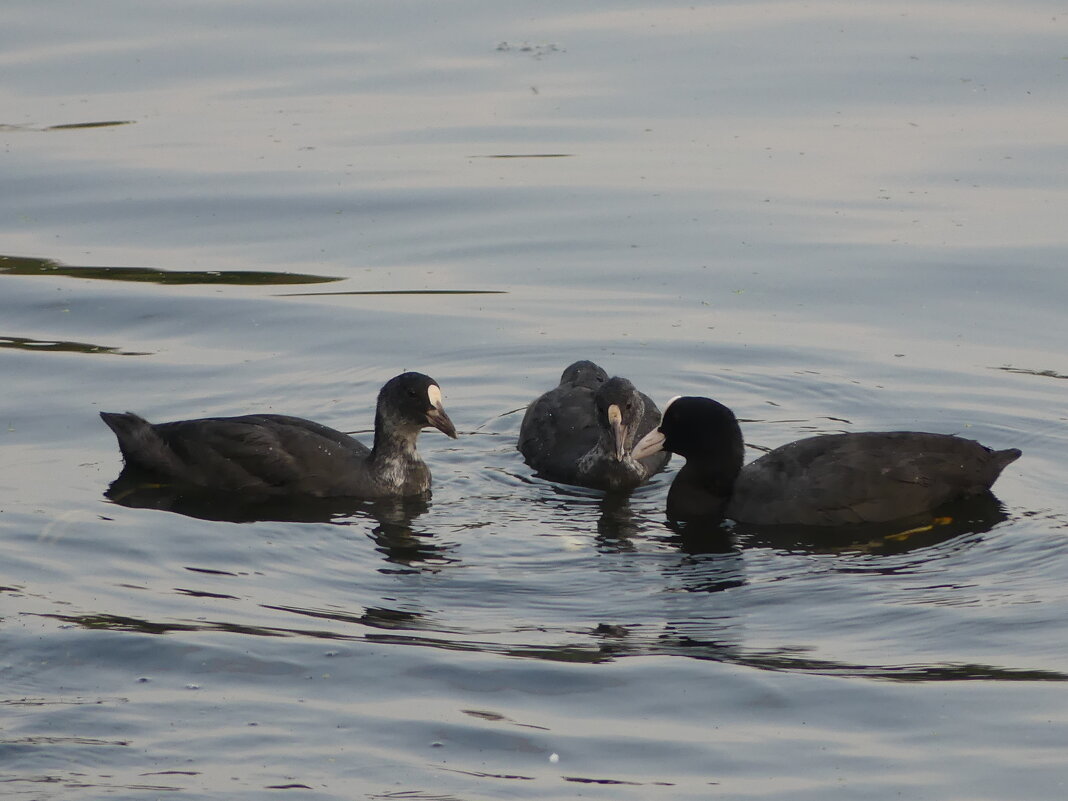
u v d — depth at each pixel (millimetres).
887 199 23141
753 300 20391
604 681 11180
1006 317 19578
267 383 18281
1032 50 28484
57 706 10648
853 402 17547
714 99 27062
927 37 29484
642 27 30859
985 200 22969
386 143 25812
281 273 21406
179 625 12109
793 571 13523
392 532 14727
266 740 10227
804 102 26797
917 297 20219
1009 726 10414
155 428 16188
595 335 19609
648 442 15688
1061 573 13219
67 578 13094
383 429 16016
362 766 9891
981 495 15258
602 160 25000
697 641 11977
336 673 11273
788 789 9617
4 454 16188
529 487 16391
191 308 20281
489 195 23812
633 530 14859
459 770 9859
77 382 18094
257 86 28109
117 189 24078
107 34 30469
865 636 12031
